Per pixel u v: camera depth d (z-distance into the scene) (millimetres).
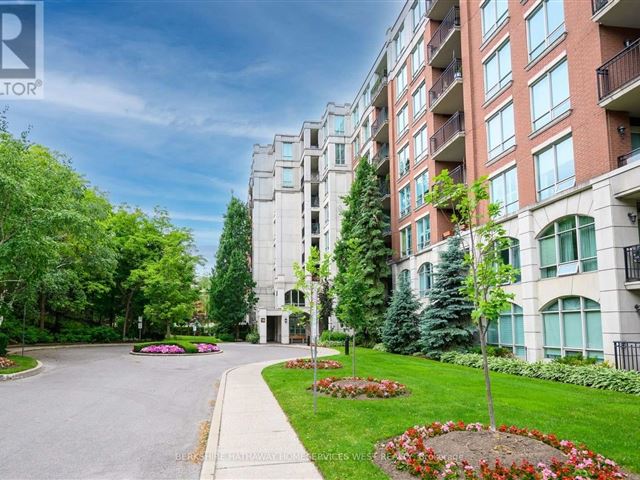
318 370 17219
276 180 54938
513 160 20234
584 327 16031
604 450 7039
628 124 15617
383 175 39562
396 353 26453
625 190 14266
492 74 22266
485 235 7535
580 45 16609
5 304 23562
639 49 15469
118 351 29828
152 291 41312
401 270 32938
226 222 55312
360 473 6156
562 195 16766
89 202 31609
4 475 6500
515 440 7016
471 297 7465
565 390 12461
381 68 39344
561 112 17656
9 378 16031
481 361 18312
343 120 47688
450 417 9102
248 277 52219
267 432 8492
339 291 14516
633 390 11938
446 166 27719
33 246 19422
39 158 26281
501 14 21562
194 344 30062
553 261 17641
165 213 45969
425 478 5914
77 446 7902
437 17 28516
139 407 11305
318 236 51031
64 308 38812
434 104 26906
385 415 9250
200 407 11383
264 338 47312
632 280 14164
